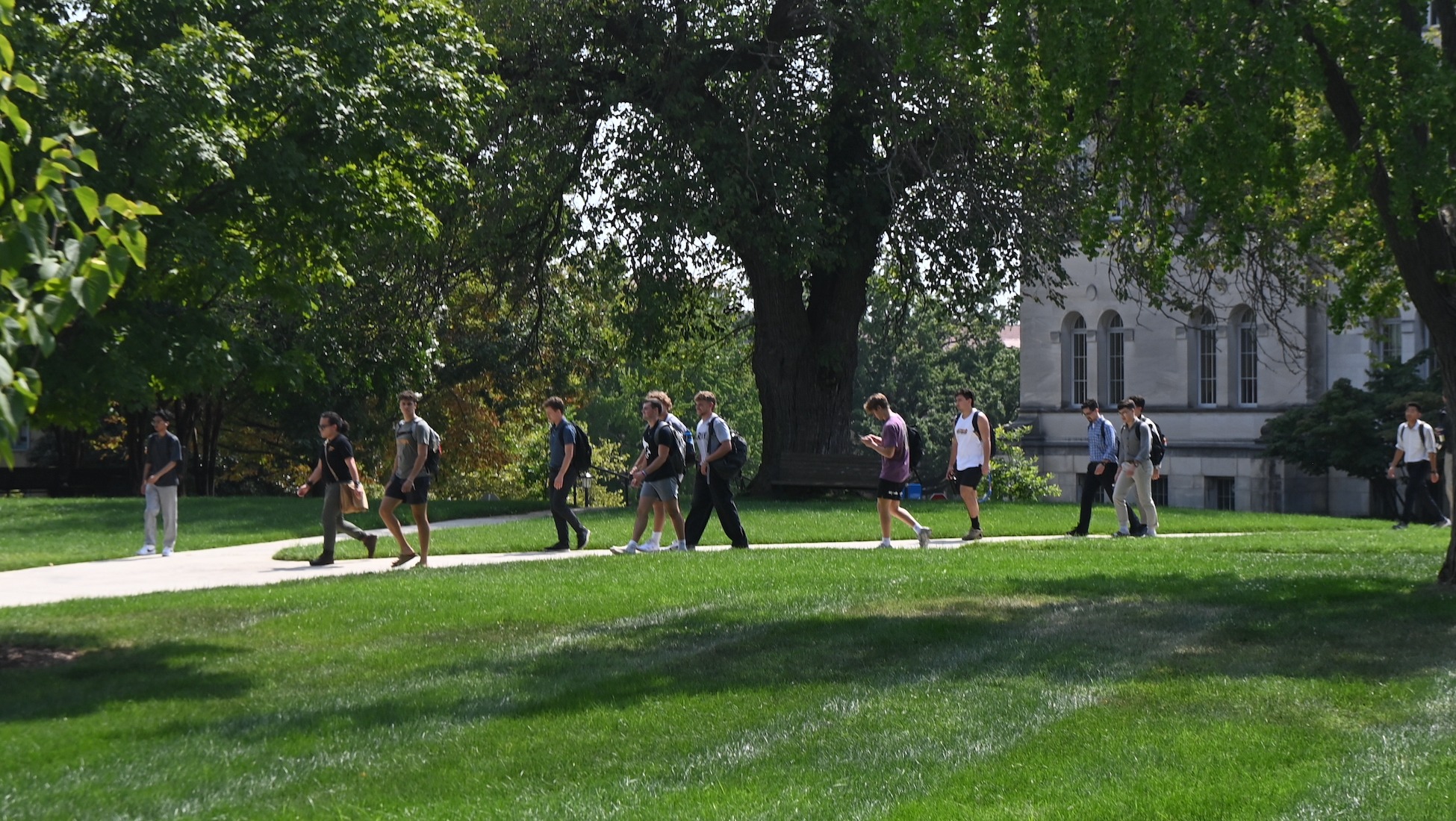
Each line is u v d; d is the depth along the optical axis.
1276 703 9.12
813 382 35.66
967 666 10.58
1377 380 45.91
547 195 31.64
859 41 29.17
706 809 6.90
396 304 31.91
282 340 31.92
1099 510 29.66
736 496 36.22
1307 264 29.75
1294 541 21.91
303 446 49.53
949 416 86.62
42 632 12.71
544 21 29.27
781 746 8.23
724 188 28.47
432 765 7.92
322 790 7.40
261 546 23.81
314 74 11.89
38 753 8.12
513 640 12.04
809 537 23.66
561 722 8.89
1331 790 7.05
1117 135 14.95
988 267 30.55
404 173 12.92
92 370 10.89
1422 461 26.61
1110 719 8.75
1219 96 13.63
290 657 11.35
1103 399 61.69
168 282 12.17
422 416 51.12
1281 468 54.66
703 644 11.69
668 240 29.41
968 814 6.75
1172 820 6.62
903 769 7.67
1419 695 9.30
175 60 10.96
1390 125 13.33
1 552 22.47
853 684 9.95
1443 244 14.27
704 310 39.88
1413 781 7.18
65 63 10.80
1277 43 13.20
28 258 6.94
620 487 71.62
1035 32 15.44
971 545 20.81
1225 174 13.88
